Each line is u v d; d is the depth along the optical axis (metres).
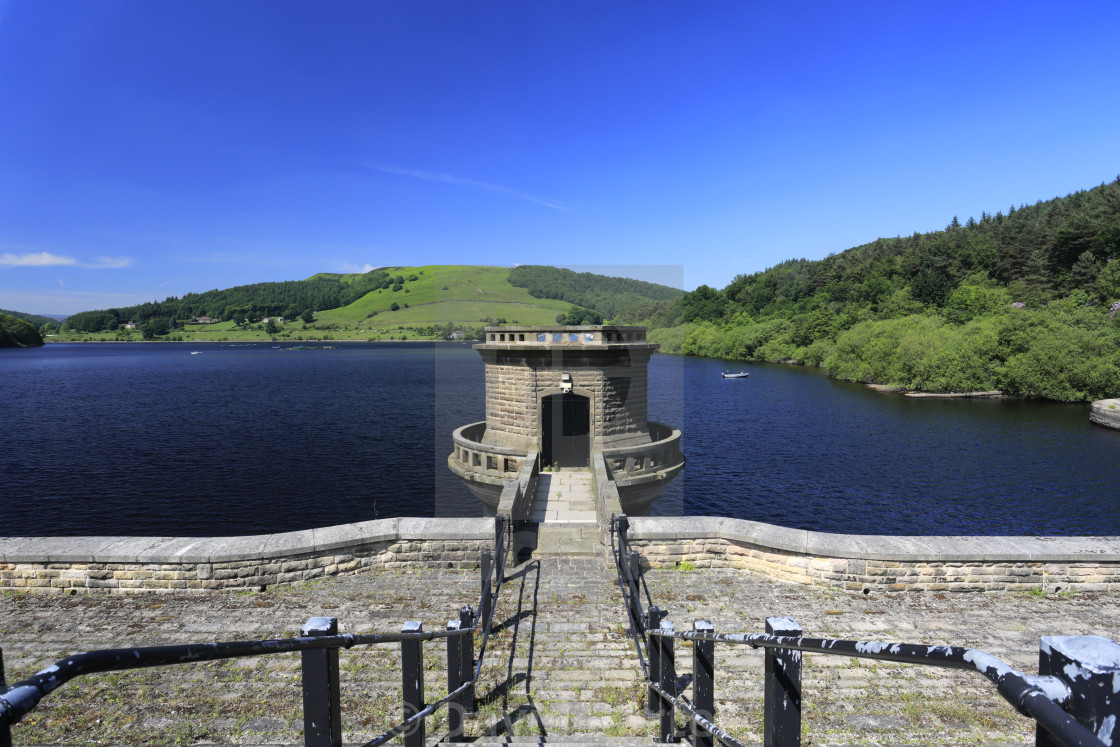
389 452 39.28
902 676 6.57
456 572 9.84
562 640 7.46
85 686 6.28
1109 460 36.12
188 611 8.40
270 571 9.20
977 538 9.50
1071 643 1.39
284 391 76.12
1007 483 31.98
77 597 8.87
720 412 54.31
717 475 34.06
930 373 63.91
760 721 5.66
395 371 103.38
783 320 107.88
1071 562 8.98
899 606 8.59
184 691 6.20
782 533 9.59
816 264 137.62
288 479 32.75
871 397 62.91
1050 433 43.94
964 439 42.50
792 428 47.22
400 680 6.45
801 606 8.57
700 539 9.91
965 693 6.25
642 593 8.64
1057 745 1.29
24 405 65.56
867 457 37.97
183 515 27.02
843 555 9.11
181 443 42.88
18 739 5.45
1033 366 58.28
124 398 71.56
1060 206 130.38
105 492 30.52
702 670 4.29
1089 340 57.44
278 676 6.48
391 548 9.91
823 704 6.03
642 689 6.28
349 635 3.17
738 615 8.24
